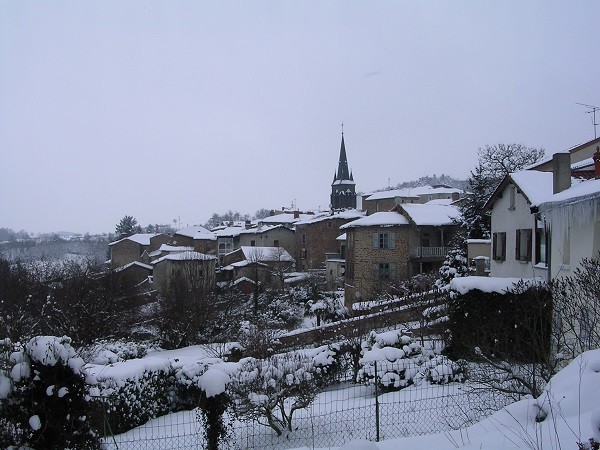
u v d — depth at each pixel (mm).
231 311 36969
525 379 9359
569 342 11117
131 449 9195
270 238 65438
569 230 14062
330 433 9078
